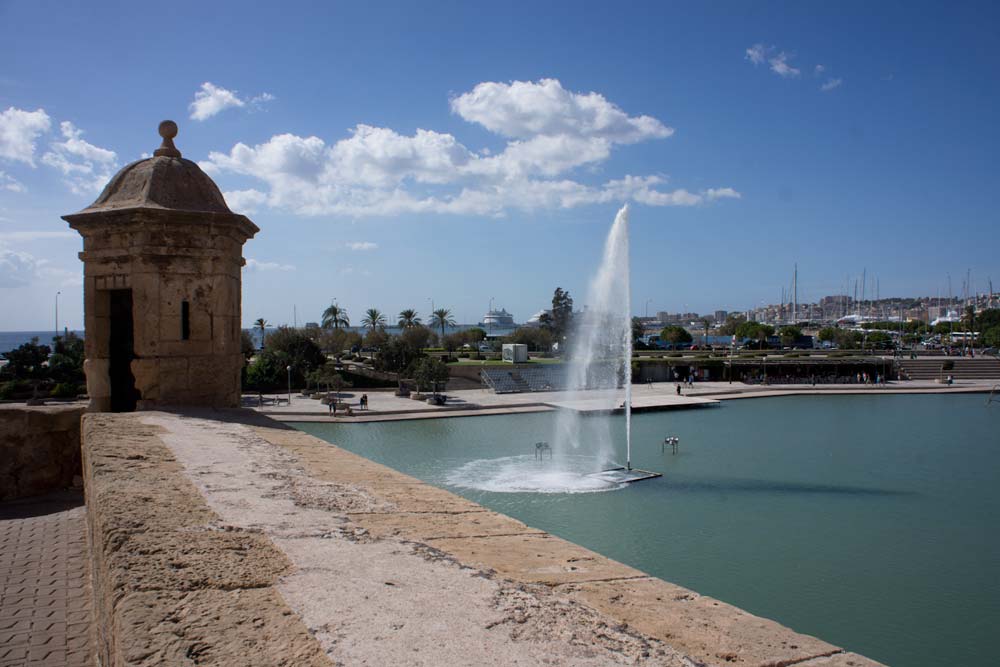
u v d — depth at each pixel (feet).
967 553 64.03
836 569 59.82
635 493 87.15
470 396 190.29
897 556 63.26
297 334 224.53
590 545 66.59
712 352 315.58
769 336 378.53
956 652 44.83
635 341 384.88
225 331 30.63
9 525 25.75
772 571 59.31
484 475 97.30
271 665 6.74
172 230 29.19
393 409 159.84
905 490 89.35
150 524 11.32
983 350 344.08
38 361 174.09
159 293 28.91
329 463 19.35
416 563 10.55
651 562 61.72
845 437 132.77
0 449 29.66
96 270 29.81
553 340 335.06
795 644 9.37
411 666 6.98
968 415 165.89
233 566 9.64
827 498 84.69
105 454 17.37
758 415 165.78
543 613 8.97
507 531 13.96
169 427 23.04
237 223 30.86
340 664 6.89
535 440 126.72
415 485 17.52
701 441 128.36
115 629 7.68
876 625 48.83
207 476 15.78
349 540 11.56
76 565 21.29
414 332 291.99
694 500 83.87
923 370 257.55
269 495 14.40
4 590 19.10
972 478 96.94
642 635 8.84
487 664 7.20
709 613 10.41
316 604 8.51
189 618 7.77
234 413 28.19
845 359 255.09
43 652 15.55
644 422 153.28
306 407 161.48
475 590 9.51
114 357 33.40
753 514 77.77
